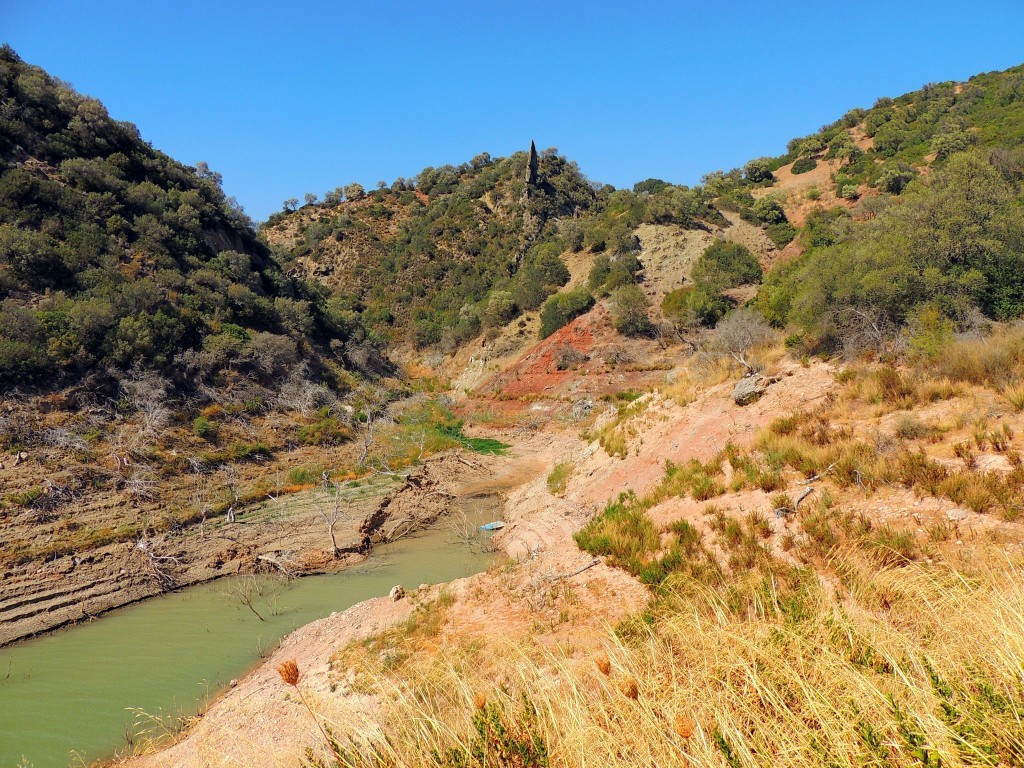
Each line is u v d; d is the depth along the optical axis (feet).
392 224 266.36
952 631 12.05
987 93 196.24
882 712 8.91
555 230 215.10
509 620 29.22
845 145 215.92
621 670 12.70
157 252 105.70
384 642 29.84
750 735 10.03
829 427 35.65
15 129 105.40
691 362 66.69
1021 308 41.04
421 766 11.03
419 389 148.87
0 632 37.52
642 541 33.53
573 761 10.34
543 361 135.74
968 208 46.01
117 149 127.54
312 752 12.78
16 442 59.16
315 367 118.62
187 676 32.04
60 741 26.73
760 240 168.14
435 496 67.87
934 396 33.35
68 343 72.84
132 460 63.52
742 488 34.27
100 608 41.60
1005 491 23.00
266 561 48.88
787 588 21.47
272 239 269.44
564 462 63.98
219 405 83.41
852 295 45.85
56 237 91.81
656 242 166.81
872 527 24.66
